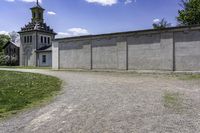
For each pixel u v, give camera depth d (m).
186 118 6.51
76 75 20.55
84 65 26.52
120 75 20.36
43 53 51.97
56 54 29.27
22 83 14.66
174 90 11.35
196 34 19.30
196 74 19.12
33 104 8.76
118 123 6.16
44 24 56.53
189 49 19.59
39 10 57.00
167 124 6.02
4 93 10.87
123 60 23.39
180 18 43.50
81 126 6.01
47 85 13.70
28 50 54.84
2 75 21.22
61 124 6.22
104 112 7.26
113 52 24.19
